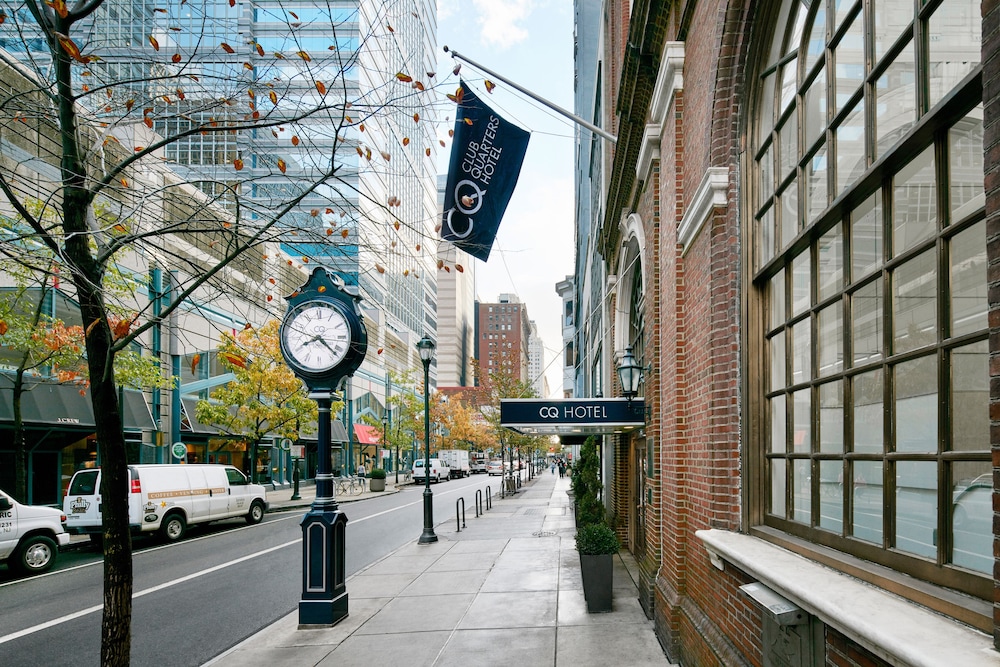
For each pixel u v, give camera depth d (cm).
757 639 364
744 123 460
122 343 407
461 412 5866
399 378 5028
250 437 2427
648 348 813
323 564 736
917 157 249
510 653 605
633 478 1109
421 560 1162
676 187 617
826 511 334
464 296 14362
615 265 1357
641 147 816
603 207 1402
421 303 6825
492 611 771
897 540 261
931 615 216
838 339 323
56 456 2006
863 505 294
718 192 469
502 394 3538
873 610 223
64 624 797
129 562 404
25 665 646
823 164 345
